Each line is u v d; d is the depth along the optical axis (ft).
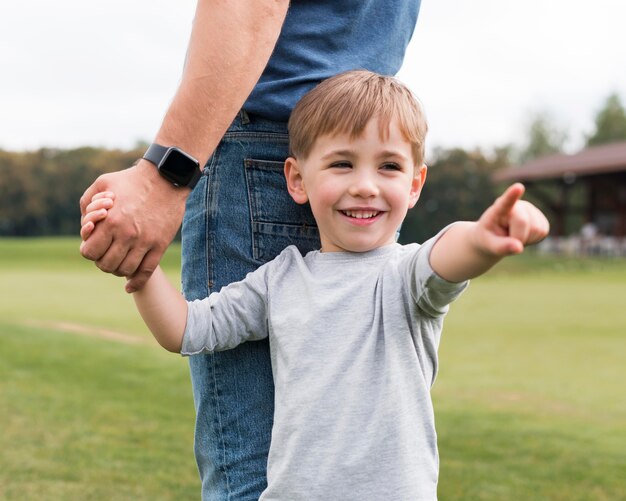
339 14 6.68
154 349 27.12
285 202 6.62
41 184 226.17
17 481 13.05
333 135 5.96
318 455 5.63
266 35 5.67
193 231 6.73
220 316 6.21
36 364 23.85
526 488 13.25
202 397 6.69
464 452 15.37
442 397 20.67
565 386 22.48
